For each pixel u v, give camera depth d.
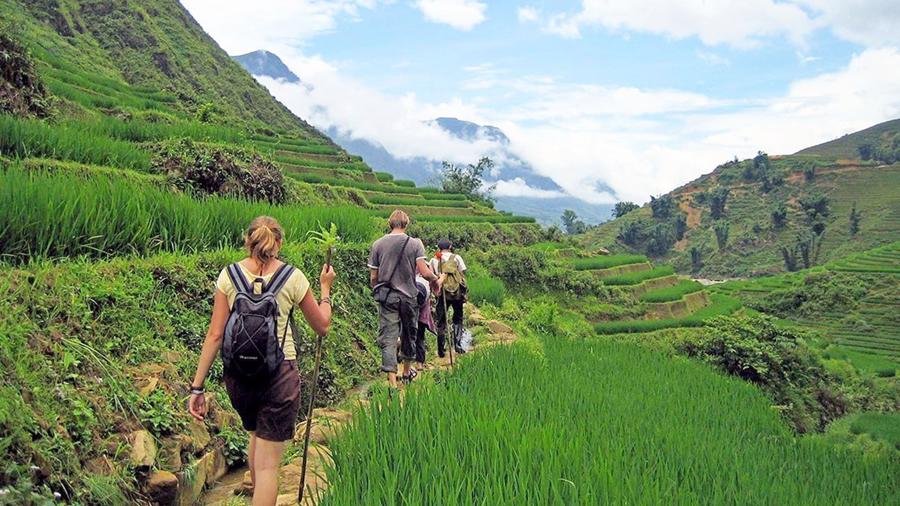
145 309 7.48
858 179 197.00
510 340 14.68
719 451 7.79
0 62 16.31
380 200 43.91
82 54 72.56
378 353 12.54
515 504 4.69
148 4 102.56
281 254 11.54
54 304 6.19
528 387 8.82
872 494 9.66
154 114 27.08
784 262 165.50
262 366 4.26
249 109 104.31
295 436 7.27
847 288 100.56
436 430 6.04
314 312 4.73
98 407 5.52
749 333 35.75
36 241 7.31
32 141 13.05
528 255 43.97
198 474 6.16
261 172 17.75
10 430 4.36
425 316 9.59
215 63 103.25
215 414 7.06
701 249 186.25
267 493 4.38
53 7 75.50
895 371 57.16
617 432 7.41
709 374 16.88
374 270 8.59
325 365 10.25
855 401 38.12
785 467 9.27
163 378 6.75
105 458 5.12
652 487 5.48
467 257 40.75
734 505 6.03
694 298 58.97
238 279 4.44
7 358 4.95
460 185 83.31
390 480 4.85
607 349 16.77
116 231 8.62
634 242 198.75
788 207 191.38
